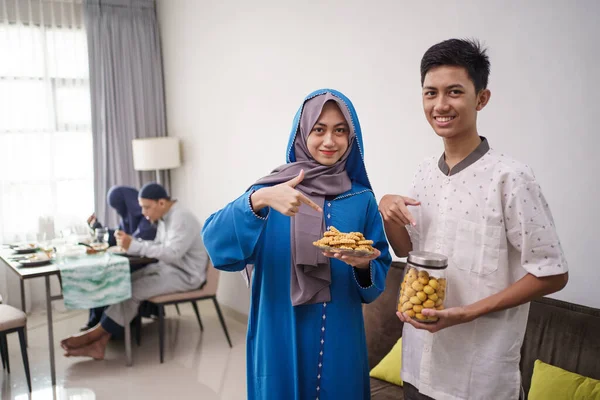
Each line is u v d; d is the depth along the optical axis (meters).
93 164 5.17
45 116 4.98
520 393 1.29
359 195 1.48
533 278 1.20
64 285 3.19
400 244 1.48
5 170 4.84
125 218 4.28
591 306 2.03
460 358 1.31
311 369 1.38
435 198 1.38
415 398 1.43
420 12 2.62
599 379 1.73
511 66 2.24
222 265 1.38
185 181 5.28
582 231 2.04
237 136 4.32
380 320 2.44
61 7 5.00
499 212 1.23
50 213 5.02
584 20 1.97
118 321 3.60
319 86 3.36
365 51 2.98
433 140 2.63
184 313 4.73
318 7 3.29
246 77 4.11
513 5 2.21
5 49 4.79
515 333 1.27
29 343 4.03
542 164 2.16
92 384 3.26
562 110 2.07
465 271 1.29
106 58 5.18
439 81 1.24
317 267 1.37
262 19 3.84
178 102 5.28
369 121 3.00
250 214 1.31
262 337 1.40
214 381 3.28
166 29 5.33
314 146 1.42
